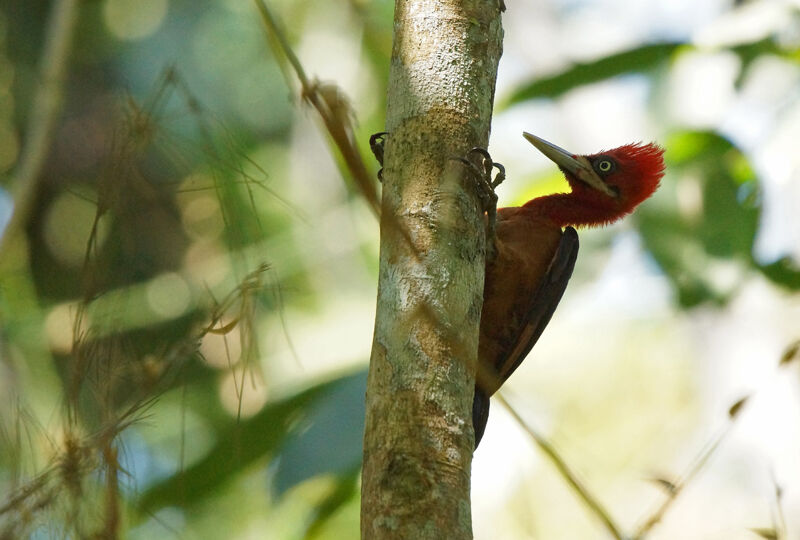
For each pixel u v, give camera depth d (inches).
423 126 223.5
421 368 200.4
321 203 562.9
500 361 347.3
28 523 189.0
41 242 542.3
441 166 220.1
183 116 238.1
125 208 206.2
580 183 379.6
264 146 582.6
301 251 542.3
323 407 344.8
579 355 597.3
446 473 192.5
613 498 549.3
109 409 198.8
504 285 326.3
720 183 444.5
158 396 201.6
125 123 206.2
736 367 555.8
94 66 565.6
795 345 263.9
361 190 183.2
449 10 233.0
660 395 578.6
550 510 527.5
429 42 230.2
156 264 501.4
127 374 203.5
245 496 481.4
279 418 358.6
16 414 205.6
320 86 185.8
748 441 525.7
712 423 549.0
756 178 448.5
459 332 206.4
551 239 357.1
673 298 451.5
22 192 318.7
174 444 463.8
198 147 217.6
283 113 590.6
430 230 213.3
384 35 534.0
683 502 524.7
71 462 191.8
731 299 438.0
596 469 560.1
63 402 199.5
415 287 207.3
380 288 213.2
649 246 448.1
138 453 462.0
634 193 378.9
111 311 203.6
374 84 532.7
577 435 577.0
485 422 328.8
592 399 584.7
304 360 490.0
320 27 562.3
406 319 204.8
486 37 234.2
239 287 208.1
